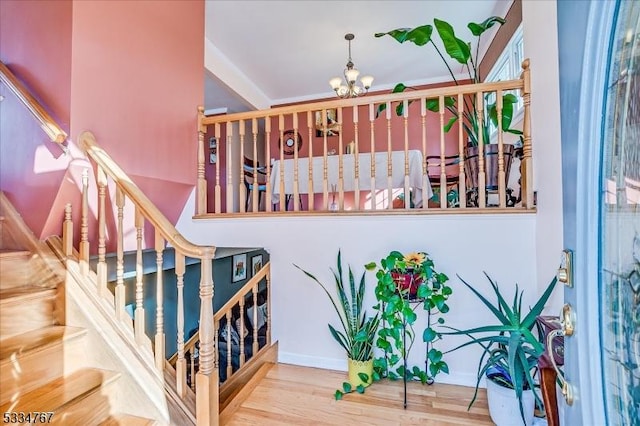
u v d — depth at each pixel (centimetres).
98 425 150
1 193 193
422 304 225
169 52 263
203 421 155
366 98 245
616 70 59
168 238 162
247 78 533
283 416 178
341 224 246
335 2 355
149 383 159
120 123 217
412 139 530
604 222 63
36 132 190
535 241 208
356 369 212
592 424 65
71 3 187
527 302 209
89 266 181
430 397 199
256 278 243
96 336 167
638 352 57
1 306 155
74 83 188
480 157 222
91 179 199
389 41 432
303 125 597
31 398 138
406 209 232
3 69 184
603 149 63
